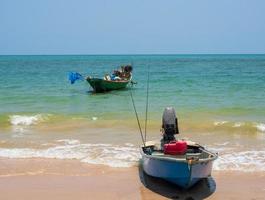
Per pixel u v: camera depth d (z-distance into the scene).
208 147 14.23
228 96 28.19
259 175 11.32
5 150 13.88
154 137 15.80
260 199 9.65
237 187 10.45
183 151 10.23
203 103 24.62
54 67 79.06
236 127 17.52
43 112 21.83
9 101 26.59
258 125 17.44
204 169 9.82
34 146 14.46
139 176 11.27
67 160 12.73
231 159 12.72
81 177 11.19
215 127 17.59
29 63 105.50
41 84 39.56
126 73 35.19
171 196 9.87
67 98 28.56
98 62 115.56
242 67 74.62
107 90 32.19
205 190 10.25
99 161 12.58
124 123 18.64
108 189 10.28
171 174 9.85
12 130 17.53
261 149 13.95
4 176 11.26
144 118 19.70
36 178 11.09
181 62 111.94
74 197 9.73
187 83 39.03
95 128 17.73
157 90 32.75
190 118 19.53
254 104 24.09
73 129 17.59
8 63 105.44
